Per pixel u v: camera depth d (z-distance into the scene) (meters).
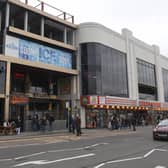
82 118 30.77
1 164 8.48
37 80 31.98
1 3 25.97
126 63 38.03
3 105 24.19
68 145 14.06
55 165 8.28
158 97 45.94
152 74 45.88
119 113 35.69
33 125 24.77
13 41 25.34
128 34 39.47
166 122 17.28
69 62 32.00
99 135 21.44
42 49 28.52
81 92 31.44
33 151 11.65
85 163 8.63
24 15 28.08
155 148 12.58
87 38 32.22
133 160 9.25
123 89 36.31
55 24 31.62
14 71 28.55
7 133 20.86
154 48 47.84
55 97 32.34
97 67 31.64
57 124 26.56
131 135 21.19
